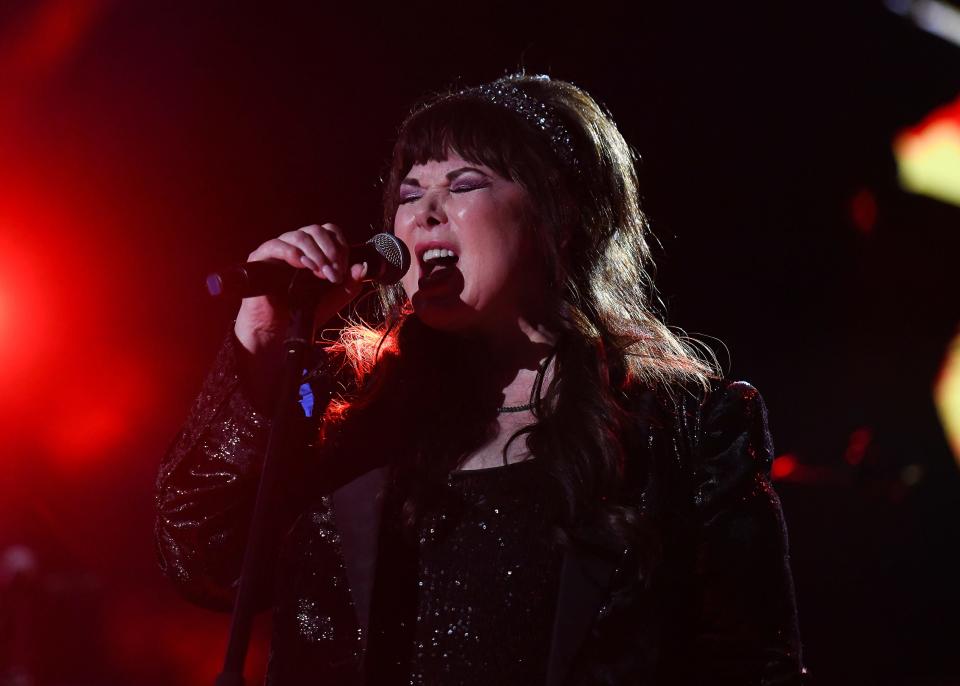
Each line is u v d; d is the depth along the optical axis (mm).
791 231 24406
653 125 21922
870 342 25531
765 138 23203
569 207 6141
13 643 24344
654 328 6441
